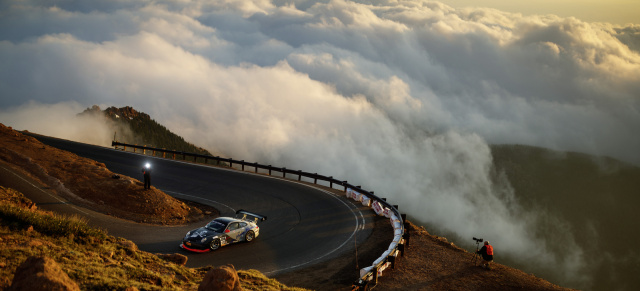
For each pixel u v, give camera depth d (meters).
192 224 26.31
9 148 29.91
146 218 25.27
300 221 29.28
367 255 23.67
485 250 23.12
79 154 41.31
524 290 20.73
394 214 30.27
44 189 25.30
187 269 15.13
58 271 8.10
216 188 35.84
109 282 10.60
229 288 10.04
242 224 23.45
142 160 42.84
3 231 12.66
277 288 15.59
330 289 18.59
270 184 39.19
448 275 21.80
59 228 13.95
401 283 20.06
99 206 25.06
